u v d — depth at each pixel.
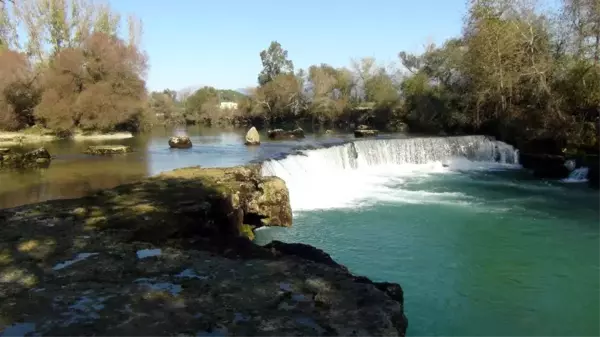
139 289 6.46
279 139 38.88
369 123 57.44
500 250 12.90
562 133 27.36
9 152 24.06
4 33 52.09
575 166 24.30
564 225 15.30
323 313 5.77
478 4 37.16
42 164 23.33
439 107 44.09
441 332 8.51
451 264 11.88
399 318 5.81
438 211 17.16
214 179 14.33
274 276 7.03
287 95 74.44
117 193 12.40
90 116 45.53
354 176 24.70
